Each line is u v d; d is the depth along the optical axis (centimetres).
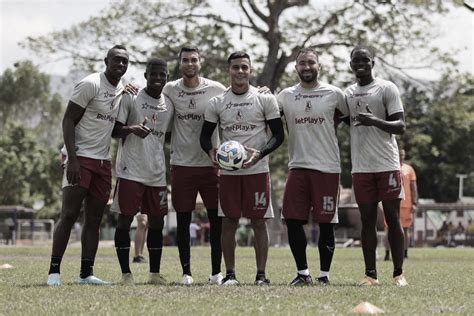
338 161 959
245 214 956
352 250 2561
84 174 914
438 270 1277
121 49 929
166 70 970
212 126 969
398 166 954
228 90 968
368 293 794
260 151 935
